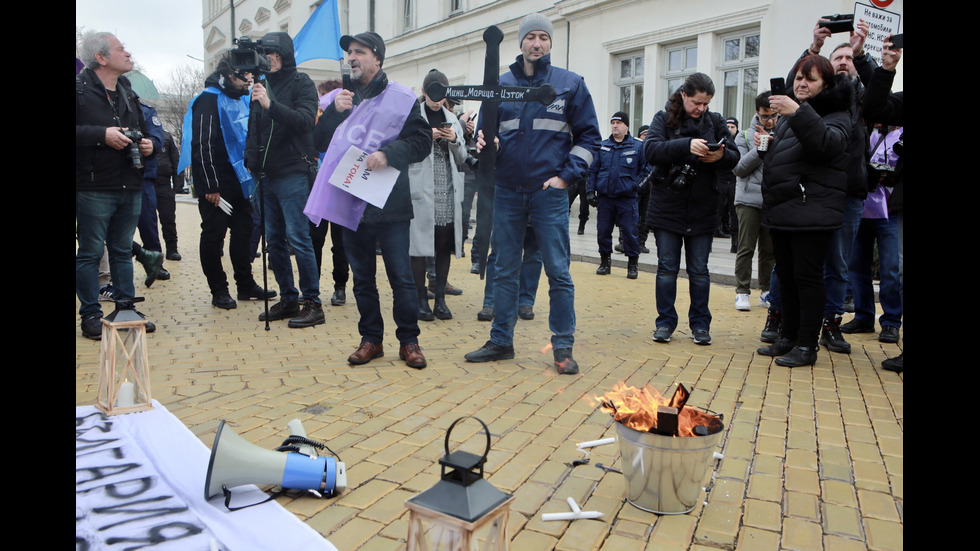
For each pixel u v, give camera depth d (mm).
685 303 7184
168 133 9781
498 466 2924
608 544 2305
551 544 2303
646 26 15797
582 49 17641
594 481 2793
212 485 2482
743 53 14102
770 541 2348
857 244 5652
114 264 5289
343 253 6574
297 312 6074
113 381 3342
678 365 4648
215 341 5184
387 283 8094
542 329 5762
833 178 4363
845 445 3215
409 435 3262
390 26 24469
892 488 2754
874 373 4488
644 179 8719
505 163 4355
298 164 5625
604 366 4590
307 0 26953
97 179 4875
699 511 2555
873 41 5027
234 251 6719
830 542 2342
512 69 4359
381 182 4211
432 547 1570
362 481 2756
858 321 5762
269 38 5637
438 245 6059
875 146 5266
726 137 5145
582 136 4242
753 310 6828
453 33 21359
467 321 6090
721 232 13438
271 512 2436
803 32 12617
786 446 3199
